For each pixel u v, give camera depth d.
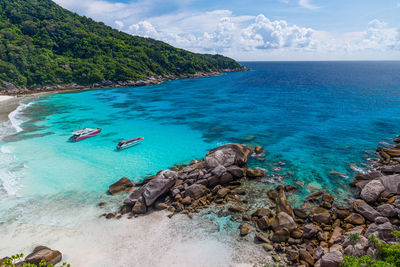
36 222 20.69
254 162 32.38
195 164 30.58
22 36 126.25
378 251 13.76
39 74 107.88
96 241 18.47
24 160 33.50
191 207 22.42
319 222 19.58
